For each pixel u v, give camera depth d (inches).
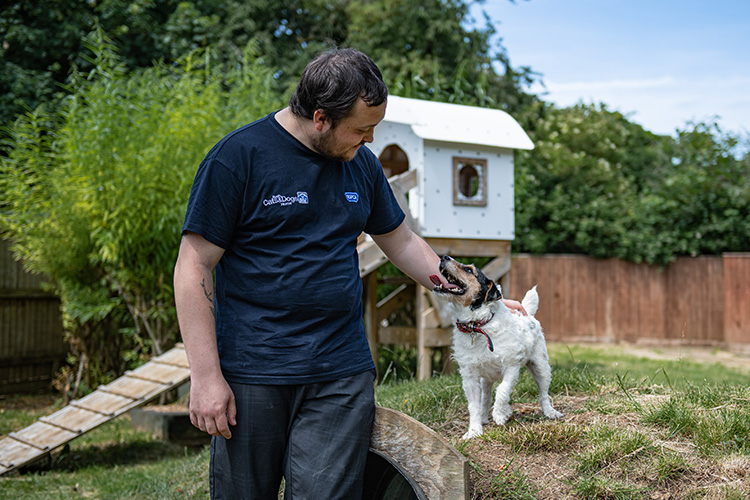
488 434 127.4
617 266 574.6
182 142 297.4
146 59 525.3
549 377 141.3
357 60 76.8
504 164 293.6
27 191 328.5
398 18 587.8
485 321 124.0
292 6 617.3
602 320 577.6
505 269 299.7
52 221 317.4
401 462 90.1
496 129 294.0
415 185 274.1
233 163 77.9
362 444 82.4
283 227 79.0
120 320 345.7
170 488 177.9
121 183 287.1
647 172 703.1
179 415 271.3
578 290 583.5
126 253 295.3
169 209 289.0
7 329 390.9
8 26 468.4
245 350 78.9
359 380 82.8
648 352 510.9
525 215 596.1
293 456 80.7
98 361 342.3
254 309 79.5
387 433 90.6
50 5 483.5
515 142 289.9
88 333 338.0
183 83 322.7
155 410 286.5
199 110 299.0
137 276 302.7
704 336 551.8
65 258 317.1
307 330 79.7
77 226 306.2
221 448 81.3
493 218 290.0
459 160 280.8
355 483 81.4
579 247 602.9
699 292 554.6
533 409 151.7
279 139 80.0
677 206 570.3
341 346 81.7
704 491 109.0
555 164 629.9
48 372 411.2
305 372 78.7
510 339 125.0
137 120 302.7
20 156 328.8
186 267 77.5
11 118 443.5
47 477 211.6
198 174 78.8
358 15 595.8
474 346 127.1
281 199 78.7
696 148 641.6
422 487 88.4
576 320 583.5
